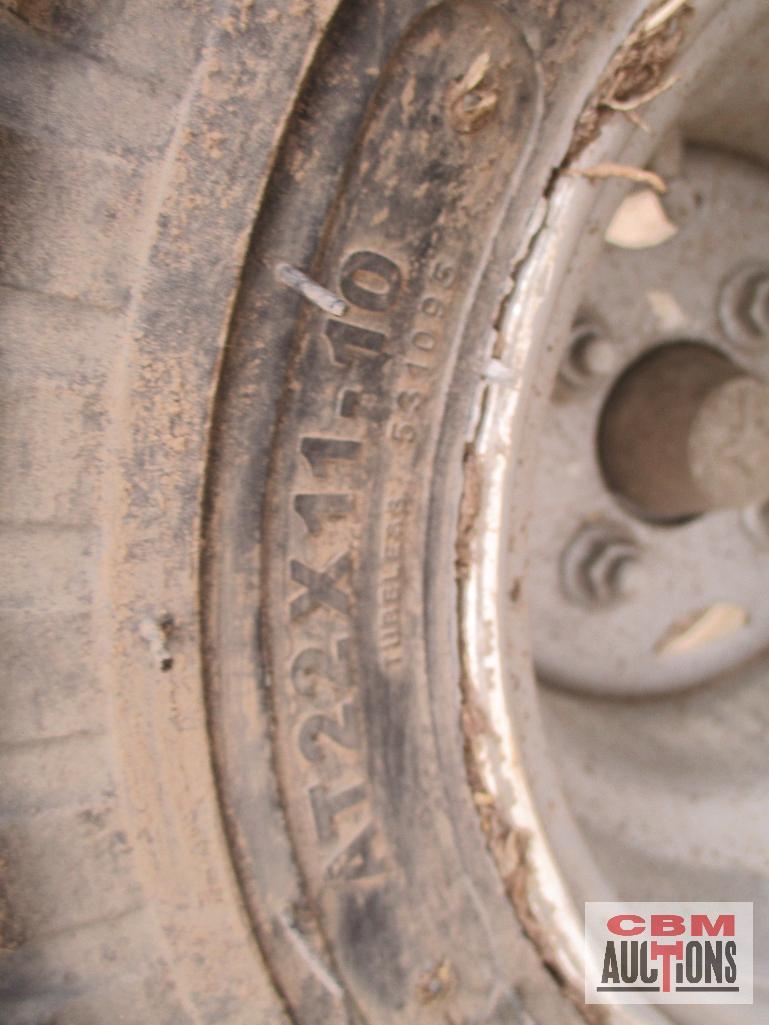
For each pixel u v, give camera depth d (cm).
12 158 14
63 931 17
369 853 20
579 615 30
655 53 17
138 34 14
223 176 15
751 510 31
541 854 21
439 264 17
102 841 17
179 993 18
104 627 16
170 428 16
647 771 30
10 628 16
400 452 19
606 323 27
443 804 21
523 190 17
